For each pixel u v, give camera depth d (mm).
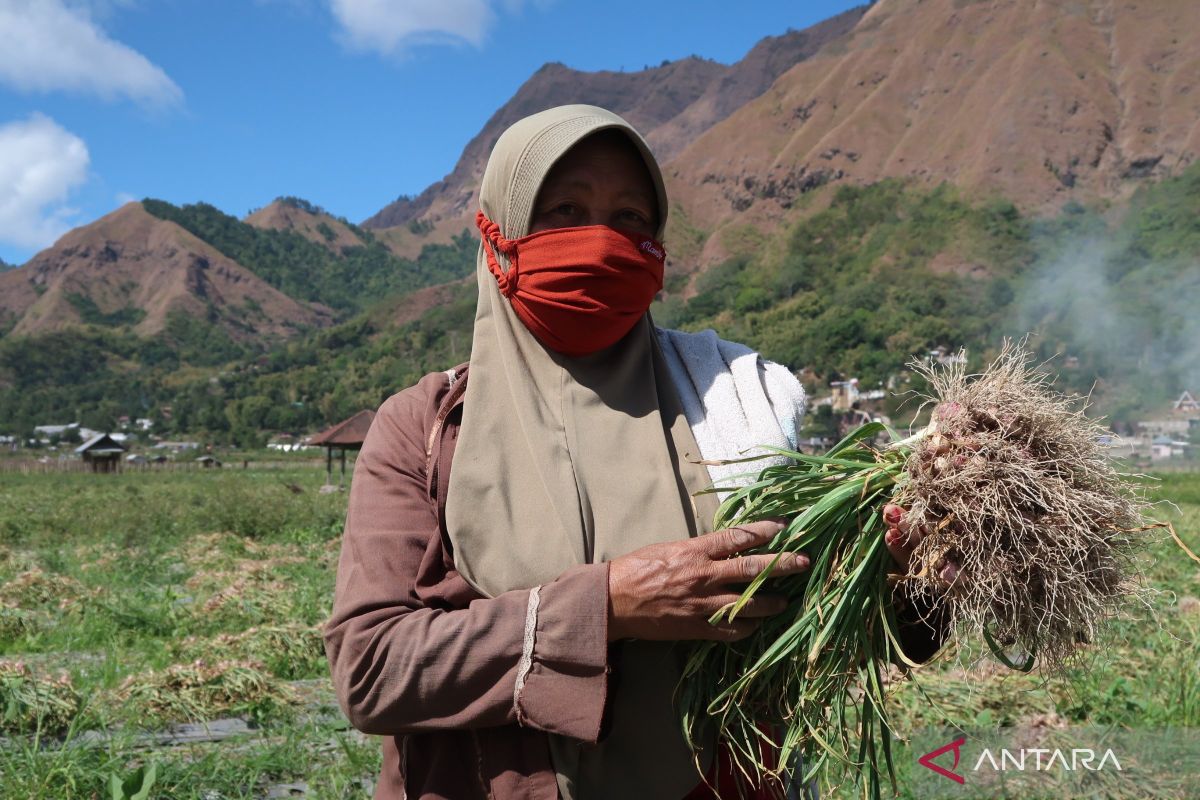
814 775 1366
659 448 1425
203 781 4336
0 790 4117
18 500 34625
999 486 1238
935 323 157750
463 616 1299
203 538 18406
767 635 1360
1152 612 1318
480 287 1544
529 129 1501
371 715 1301
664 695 1368
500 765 1326
